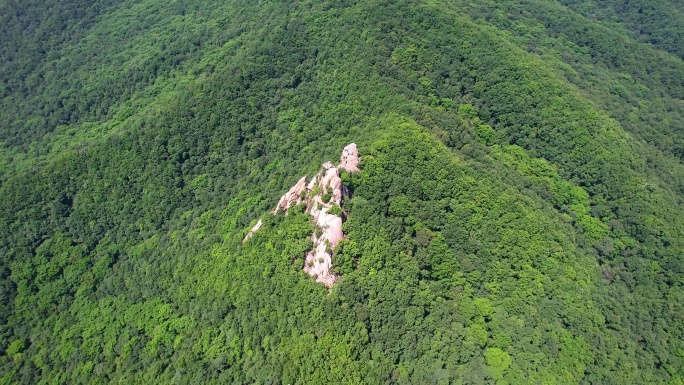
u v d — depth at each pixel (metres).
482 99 114.25
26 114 135.38
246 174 101.19
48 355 85.06
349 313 66.69
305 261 72.94
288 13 126.94
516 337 73.62
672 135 127.50
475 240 83.06
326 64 111.50
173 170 103.00
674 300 91.81
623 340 83.69
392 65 109.38
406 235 77.19
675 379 81.56
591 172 108.19
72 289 94.44
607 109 127.88
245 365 68.69
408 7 121.38
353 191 78.94
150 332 82.56
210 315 77.69
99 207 102.94
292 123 103.75
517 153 108.25
